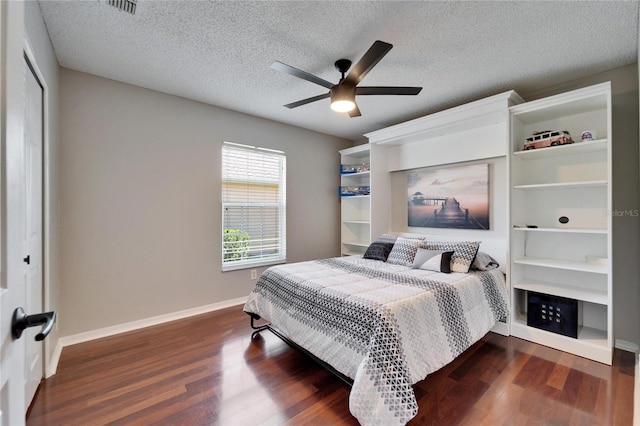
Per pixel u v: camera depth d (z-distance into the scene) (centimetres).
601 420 163
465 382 200
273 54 234
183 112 322
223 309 349
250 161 385
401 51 226
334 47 223
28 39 159
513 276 279
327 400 182
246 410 173
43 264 203
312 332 205
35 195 188
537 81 275
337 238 485
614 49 223
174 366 221
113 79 278
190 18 192
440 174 370
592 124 264
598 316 262
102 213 273
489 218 327
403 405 150
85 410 172
